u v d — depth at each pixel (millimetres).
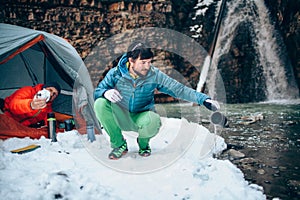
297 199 2551
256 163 3561
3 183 2369
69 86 5188
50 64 5242
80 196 2252
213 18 13016
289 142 4633
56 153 3328
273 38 13367
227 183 2604
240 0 13797
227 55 12680
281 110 8766
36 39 4398
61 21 10922
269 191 2723
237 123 6391
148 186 2498
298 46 12430
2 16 9977
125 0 11625
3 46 4172
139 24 11727
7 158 2965
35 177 2541
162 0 12078
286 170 3303
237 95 12273
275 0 13320
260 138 4930
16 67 5340
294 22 12406
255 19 13438
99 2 11375
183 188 2477
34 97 4316
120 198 2293
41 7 10625
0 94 5273
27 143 3781
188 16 13031
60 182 2318
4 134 4023
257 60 12969
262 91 12766
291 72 12969
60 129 4574
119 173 2762
